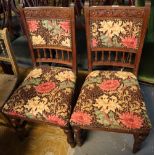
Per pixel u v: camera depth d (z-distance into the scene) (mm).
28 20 1192
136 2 1343
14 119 1204
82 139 1323
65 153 1288
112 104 1049
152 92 1560
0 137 1431
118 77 1209
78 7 1632
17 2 1719
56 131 1420
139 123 971
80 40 1643
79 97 1129
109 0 1505
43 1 1670
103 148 1292
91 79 1221
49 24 1175
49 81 1235
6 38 1167
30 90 1186
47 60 1347
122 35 1123
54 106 1082
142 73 1379
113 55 1382
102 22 1104
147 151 1246
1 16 1881
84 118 1019
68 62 1301
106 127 997
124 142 1312
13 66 1299
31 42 1278
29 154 1306
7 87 1261
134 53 1230
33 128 1454
